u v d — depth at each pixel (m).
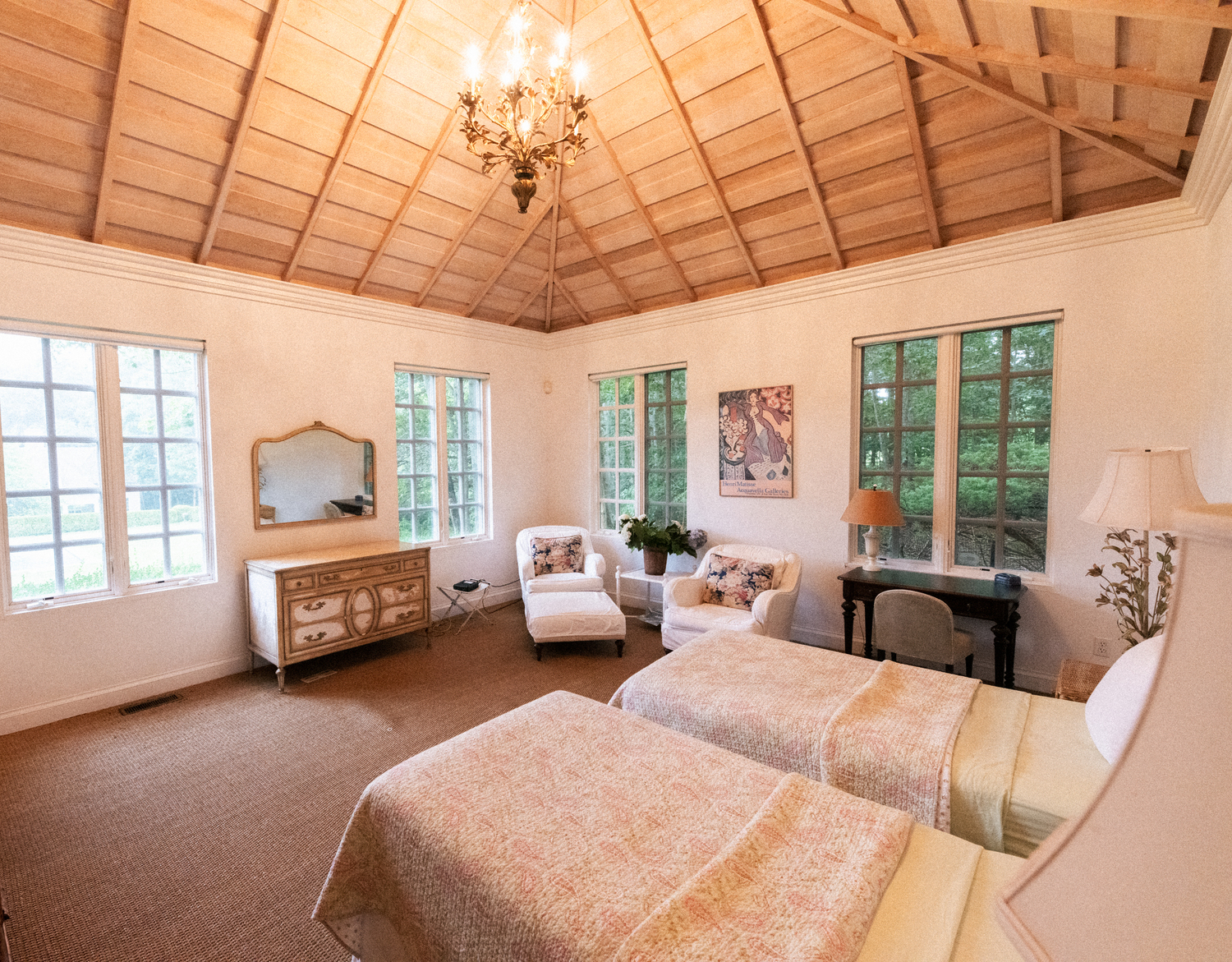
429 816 1.49
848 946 1.08
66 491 3.38
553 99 2.29
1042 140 3.06
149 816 2.46
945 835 1.46
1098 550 3.33
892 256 4.02
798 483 4.48
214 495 3.87
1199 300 3.01
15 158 2.91
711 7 3.04
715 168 3.90
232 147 3.27
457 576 5.43
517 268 5.16
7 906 1.98
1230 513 0.36
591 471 5.99
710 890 1.20
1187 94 2.25
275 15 2.80
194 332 3.76
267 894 2.05
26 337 3.23
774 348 4.58
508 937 1.20
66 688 3.32
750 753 2.08
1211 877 0.33
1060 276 3.39
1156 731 0.39
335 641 3.92
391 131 3.61
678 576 4.78
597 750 1.79
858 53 2.99
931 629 3.00
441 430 5.33
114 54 2.75
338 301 4.48
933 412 4.01
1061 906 0.42
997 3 2.21
